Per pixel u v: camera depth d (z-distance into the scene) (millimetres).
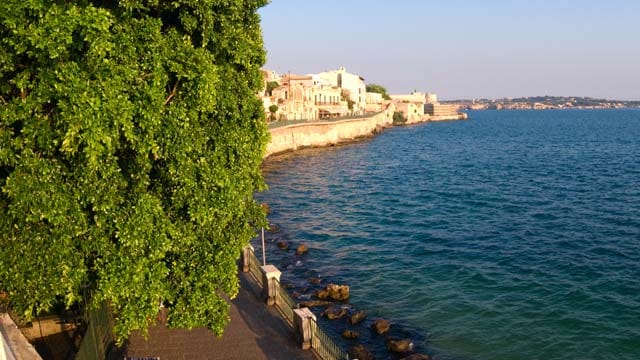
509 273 30438
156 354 16953
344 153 102125
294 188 62594
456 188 61594
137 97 10320
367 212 48688
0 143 9633
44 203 9617
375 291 28266
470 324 23984
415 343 22172
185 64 11297
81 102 9211
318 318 24438
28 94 10336
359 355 20328
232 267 13195
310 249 36500
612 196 53688
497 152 104812
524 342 22203
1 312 11680
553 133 157125
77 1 10203
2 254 9852
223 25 13078
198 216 11719
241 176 13648
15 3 9141
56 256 10055
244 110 14258
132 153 11578
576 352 21312
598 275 29578
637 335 22422
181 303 12773
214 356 16922
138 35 10938
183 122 11344
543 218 44438
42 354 15367
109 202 10352
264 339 18203
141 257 10859
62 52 9516
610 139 130000
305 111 131875
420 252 35281
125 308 11164
